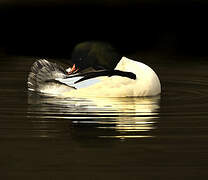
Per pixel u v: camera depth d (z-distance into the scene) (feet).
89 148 30.32
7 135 32.48
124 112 38.01
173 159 28.63
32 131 33.27
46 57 61.57
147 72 44.04
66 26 79.46
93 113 37.65
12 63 57.00
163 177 26.22
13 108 38.75
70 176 26.20
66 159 28.50
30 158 28.58
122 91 42.88
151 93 43.62
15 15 85.20
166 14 87.61
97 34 75.20
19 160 28.25
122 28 78.48
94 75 43.42
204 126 34.65
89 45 45.06
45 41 70.90
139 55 63.31
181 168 27.32
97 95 42.83
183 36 73.92
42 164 27.71
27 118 36.14
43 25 79.71
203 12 89.10
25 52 64.18
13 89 45.16
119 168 27.30
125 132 33.22
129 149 30.19
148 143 31.27
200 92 45.01
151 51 65.87
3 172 26.58
